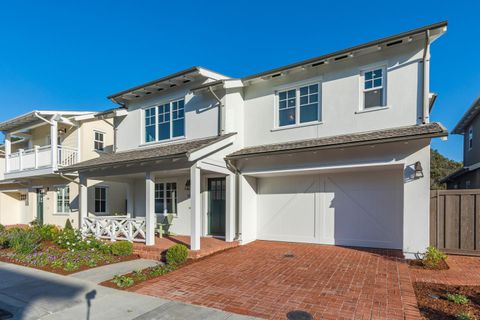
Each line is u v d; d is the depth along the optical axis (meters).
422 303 4.70
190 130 11.67
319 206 10.11
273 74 10.42
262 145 10.92
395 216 8.90
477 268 6.68
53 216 16.34
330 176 9.98
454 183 20.86
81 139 15.62
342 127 9.45
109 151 17.00
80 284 6.25
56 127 14.49
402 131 7.90
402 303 4.71
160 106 12.87
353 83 9.36
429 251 7.07
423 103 8.16
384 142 7.52
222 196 11.35
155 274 6.78
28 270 7.51
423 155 7.61
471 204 7.77
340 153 8.75
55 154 14.35
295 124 10.40
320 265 7.24
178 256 7.58
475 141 15.88
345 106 9.45
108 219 10.95
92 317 4.57
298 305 4.78
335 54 9.11
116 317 4.54
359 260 7.61
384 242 9.00
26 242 9.60
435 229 8.03
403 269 6.67
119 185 16.62
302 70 10.27
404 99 8.51
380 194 9.14
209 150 9.19
